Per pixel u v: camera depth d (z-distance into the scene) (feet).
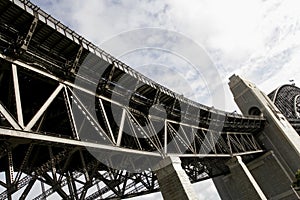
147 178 81.30
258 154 153.79
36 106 61.36
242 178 107.04
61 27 55.21
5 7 47.16
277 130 153.99
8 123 41.50
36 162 70.28
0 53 46.06
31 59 50.96
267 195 145.69
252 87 183.01
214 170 139.03
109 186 70.69
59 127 66.44
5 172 62.90
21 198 48.57
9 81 51.16
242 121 139.13
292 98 218.79
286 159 146.51
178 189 66.08
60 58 58.80
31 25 49.08
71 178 65.67
